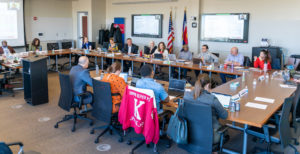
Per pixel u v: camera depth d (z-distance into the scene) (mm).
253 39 8305
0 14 9805
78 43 12367
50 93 6113
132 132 4090
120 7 11281
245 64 6844
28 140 3760
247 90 3951
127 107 3328
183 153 3475
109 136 3945
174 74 7871
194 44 9266
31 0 10727
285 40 7785
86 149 3541
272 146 3672
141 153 3453
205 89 2893
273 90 4090
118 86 3650
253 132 2973
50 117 4648
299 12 7449
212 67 6160
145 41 10727
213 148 2744
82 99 4047
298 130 3264
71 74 4164
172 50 9703
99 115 3744
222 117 2816
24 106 5203
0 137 3832
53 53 8375
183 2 9344
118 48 9469
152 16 10242
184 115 2822
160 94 3350
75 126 4281
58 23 11828
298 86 3293
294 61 6531
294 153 3492
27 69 5207
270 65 6137
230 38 8688
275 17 7840
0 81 5895
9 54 7738
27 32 10789
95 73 5293
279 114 3037
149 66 3434
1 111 4898
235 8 8469
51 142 3715
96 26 11633
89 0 11312
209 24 9039
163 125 3633
